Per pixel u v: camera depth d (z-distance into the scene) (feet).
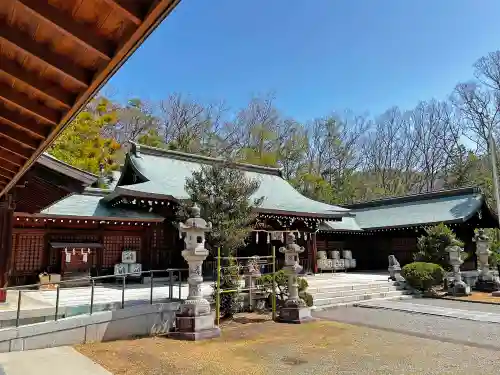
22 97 11.02
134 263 44.62
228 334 26.25
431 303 41.11
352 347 22.81
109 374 17.54
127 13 6.72
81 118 77.15
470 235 65.62
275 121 125.39
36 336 21.71
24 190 29.76
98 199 48.75
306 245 61.36
